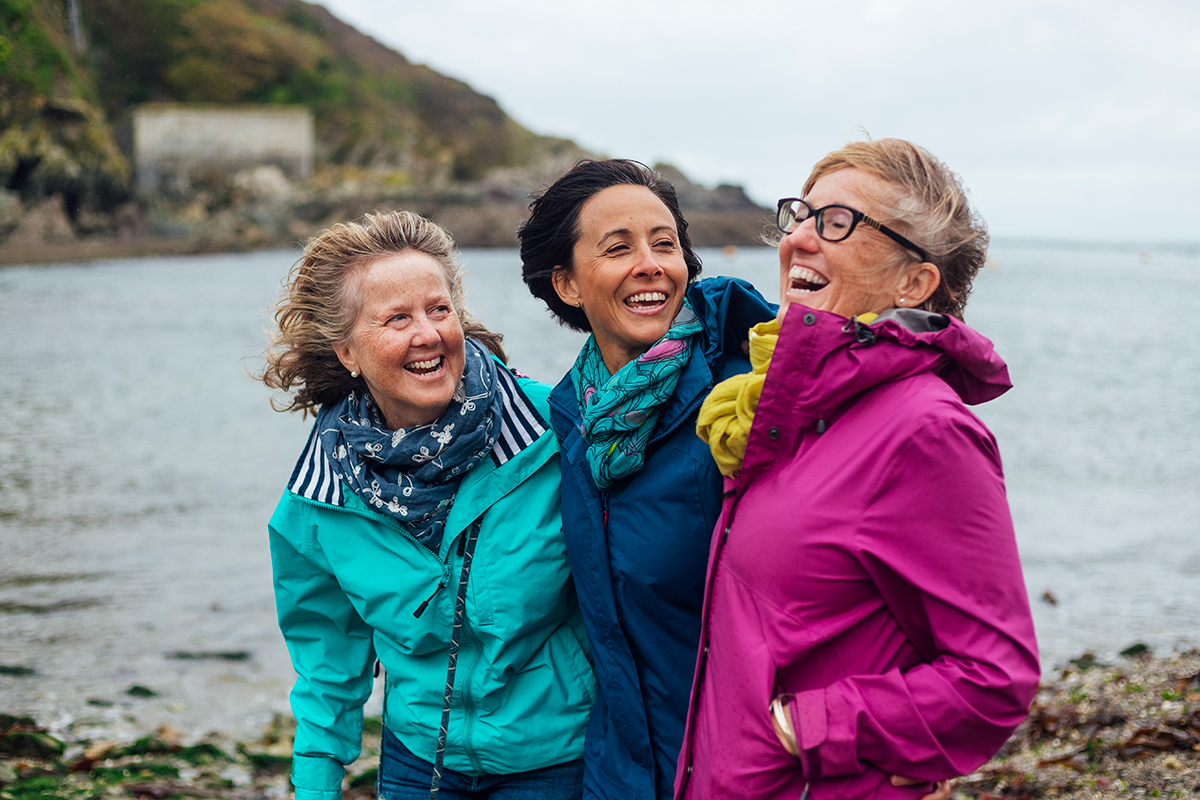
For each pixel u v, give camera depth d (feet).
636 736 6.42
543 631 7.22
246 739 16.12
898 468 4.67
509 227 319.88
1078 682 16.44
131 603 23.04
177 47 378.73
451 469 6.84
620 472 6.25
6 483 36.04
